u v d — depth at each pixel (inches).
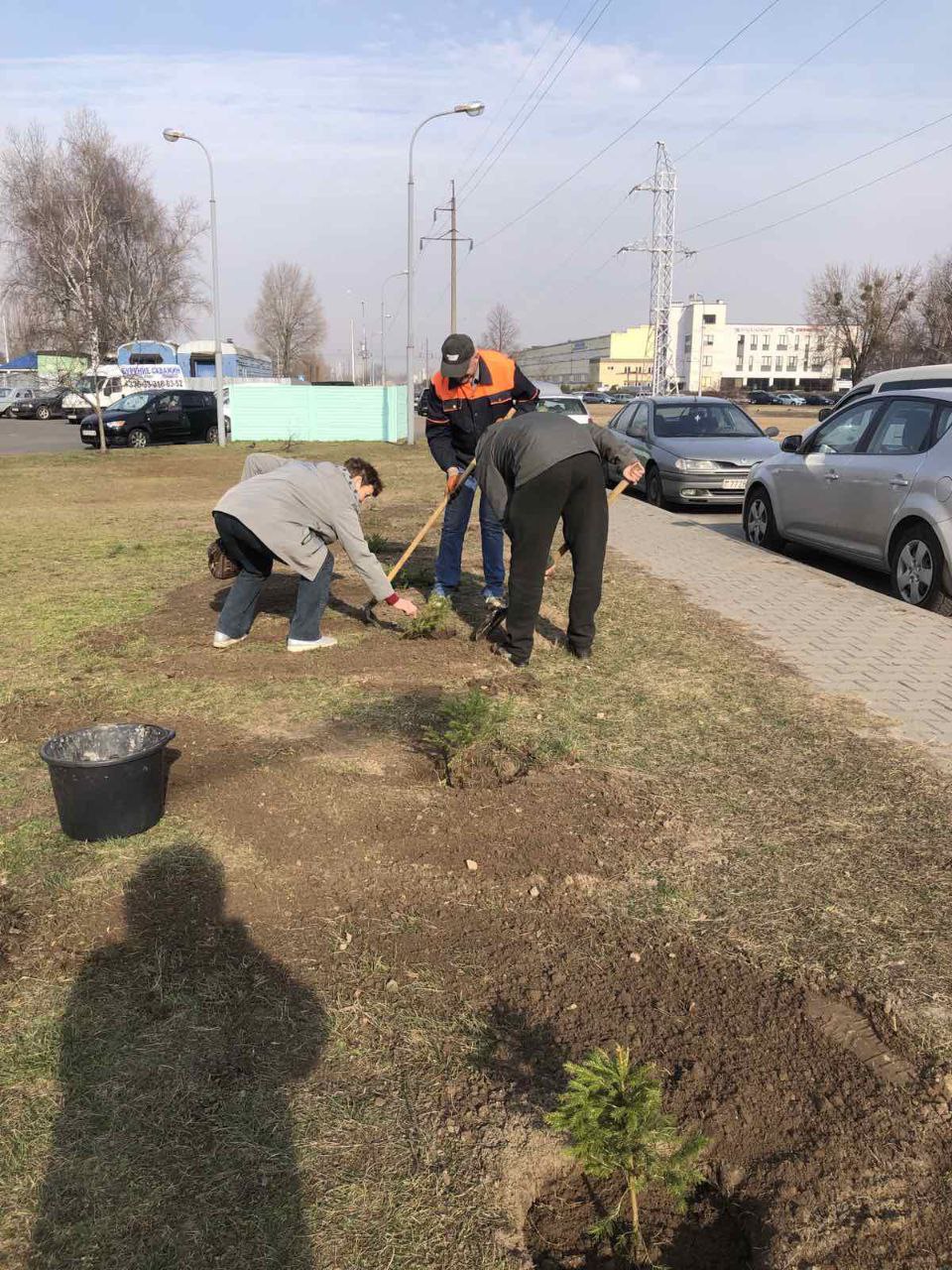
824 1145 86.3
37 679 209.6
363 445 1114.7
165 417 1146.0
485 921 117.7
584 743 172.7
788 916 119.3
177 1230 75.7
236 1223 76.5
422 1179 81.7
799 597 292.8
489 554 266.1
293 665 217.0
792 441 368.8
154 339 2274.9
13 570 342.3
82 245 2015.3
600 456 214.4
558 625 256.1
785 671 216.8
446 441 259.0
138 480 719.1
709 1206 85.6
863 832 140.2
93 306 2031.3
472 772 155.9
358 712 185.9
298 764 160.9
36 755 167.5
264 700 193.3
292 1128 86.0
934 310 2426.2
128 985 104.3
